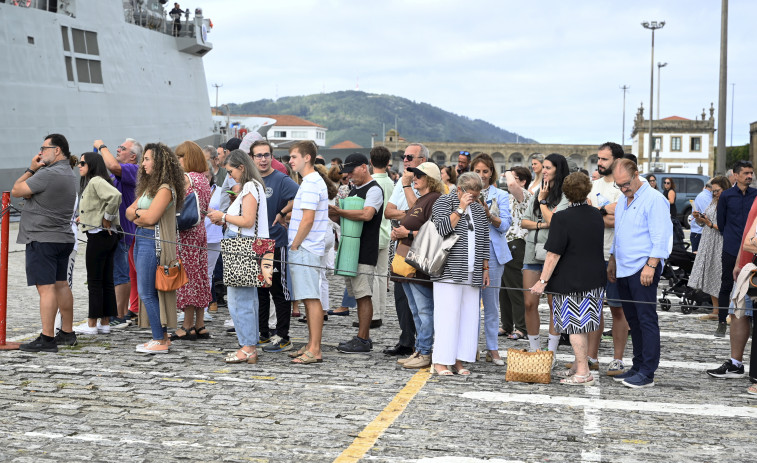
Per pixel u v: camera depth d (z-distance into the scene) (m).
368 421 5.68
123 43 28.03
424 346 7.55
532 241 7.95
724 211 9.47
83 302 11.71
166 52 31.38
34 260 7.71
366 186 8.11
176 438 5.19
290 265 7.57
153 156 7.60
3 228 7.88
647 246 6.98
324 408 6.00
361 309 8.26
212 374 7.03
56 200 7.69
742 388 7.03
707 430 5.65
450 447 5.11
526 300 7.99
